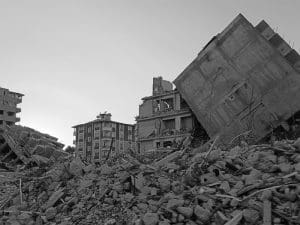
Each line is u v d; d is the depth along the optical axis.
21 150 34.50
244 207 9.59
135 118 49.78
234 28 34.69
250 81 32.75
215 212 9.84
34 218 13.48
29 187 16.61
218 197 10.38
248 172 11.48
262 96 31.75
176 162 14.02
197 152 15.84
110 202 12.55
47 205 13.99
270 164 11.43
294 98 30.58
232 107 32.94
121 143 82.19
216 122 33.44
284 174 10.61
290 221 8.58
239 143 21.33
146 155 17.95
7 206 15.59
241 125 31.69
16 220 13.43
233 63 34.12
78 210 12.87
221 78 34.50
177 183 11.89
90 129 83.00
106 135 80.44
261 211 9.11
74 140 85.75
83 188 14.17
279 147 12.40
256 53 33.16
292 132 29.16
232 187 10.83
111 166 15.90
